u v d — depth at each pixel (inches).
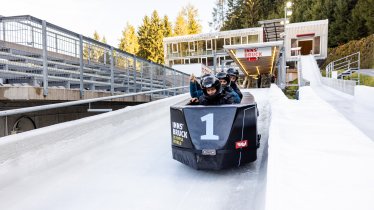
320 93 657.0
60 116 346.3
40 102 314.8
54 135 175.9
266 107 348.5
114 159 184.5
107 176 155.5
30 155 159.0
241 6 2898.6
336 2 2012.8
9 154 146.8
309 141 134.5
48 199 130.8
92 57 499.2
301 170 100.2
